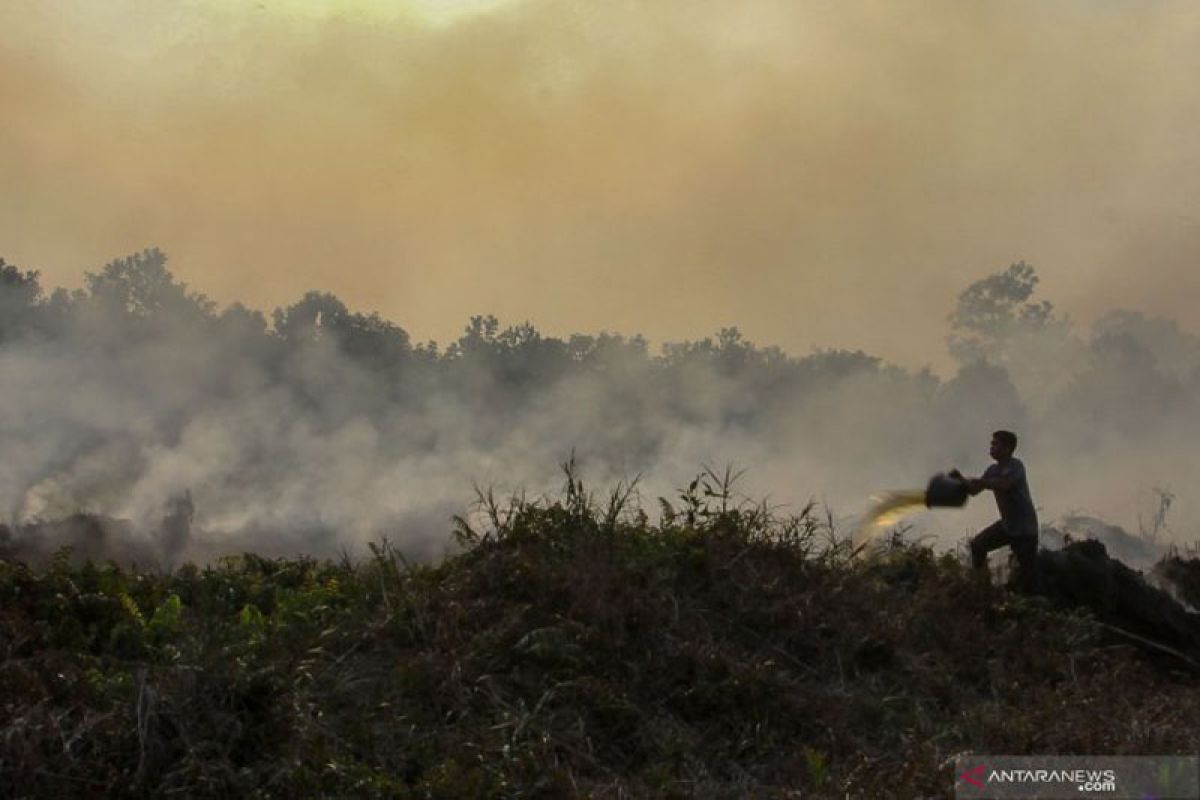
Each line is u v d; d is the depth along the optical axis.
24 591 10.19
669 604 10.66
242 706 8.57
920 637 11.36
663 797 8.32
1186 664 12.71
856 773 8.61
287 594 11.27
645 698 9.55
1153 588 13.38
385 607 10.45
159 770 8.05
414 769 8.47
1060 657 11.55
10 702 8.42
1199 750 8.29
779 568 11.70
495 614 10.23
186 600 11.11
